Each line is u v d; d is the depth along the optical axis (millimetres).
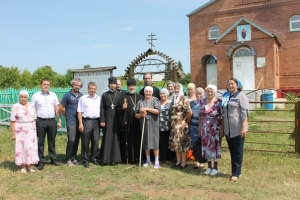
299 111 7820
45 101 7391
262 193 5430
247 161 7453
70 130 7641
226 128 6223
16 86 41875
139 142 7539
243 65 21703
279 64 22469
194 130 7051
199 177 6430
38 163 7348
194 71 26203
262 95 17078
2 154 8727
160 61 13258
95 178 6566
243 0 24047
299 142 7875
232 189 5625
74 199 5406
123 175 6715
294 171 6543
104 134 7586
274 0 22719
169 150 7633
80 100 7555
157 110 7160
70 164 7605
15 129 6992
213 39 25406
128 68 13672
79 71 11914
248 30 21219
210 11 25391
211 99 6555
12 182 6297
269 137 10102
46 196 5566
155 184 6098
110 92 7672
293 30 22094
